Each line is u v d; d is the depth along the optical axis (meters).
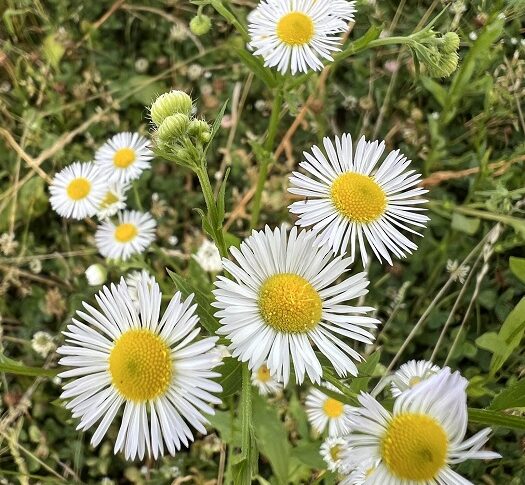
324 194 0.06
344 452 0.05
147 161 0.09
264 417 0.08
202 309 0.06
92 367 0.05
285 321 0.05
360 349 0.09
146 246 0.09
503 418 0.06
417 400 0.05
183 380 0.05
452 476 0.05
